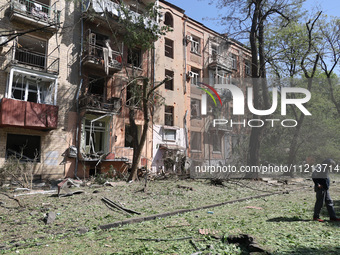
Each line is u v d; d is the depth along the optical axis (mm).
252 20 18797
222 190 12758
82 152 17422
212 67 28016
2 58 15227
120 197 10273
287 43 24125
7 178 13859
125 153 20016
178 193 11422
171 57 25203
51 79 16578
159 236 5215
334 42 23422
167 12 25031
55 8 17453
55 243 5219
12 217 7480
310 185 15125
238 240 4605
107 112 18609
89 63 18156
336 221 6191
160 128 22750
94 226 6488
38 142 16500
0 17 15430
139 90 19625
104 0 18812
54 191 11898
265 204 9148
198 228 5664
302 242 4473
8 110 14273
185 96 25359
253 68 18562
